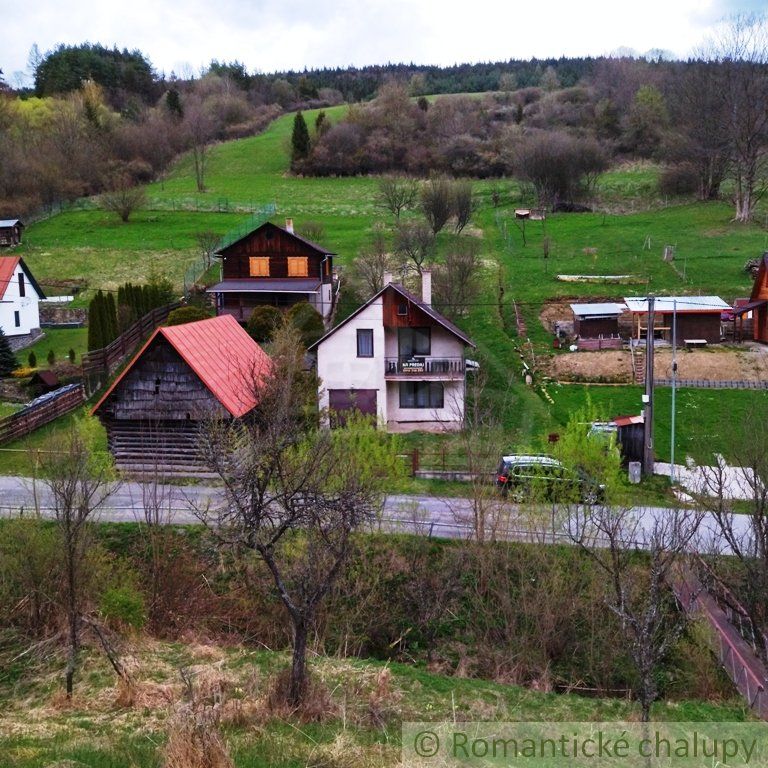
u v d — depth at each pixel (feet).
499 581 75.20
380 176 315.37
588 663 69.67
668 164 288.30
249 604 73.10
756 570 60.90
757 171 248.93
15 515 84.48
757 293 157.38
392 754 46.98
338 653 66.44
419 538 79.10
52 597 68.59
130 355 149.38
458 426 120.37
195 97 421.59
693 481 93.30
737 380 136.56
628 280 183.21
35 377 133.69
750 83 241.14
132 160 327.26
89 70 435.12
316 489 52.21
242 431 89.51
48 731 51.65
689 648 67.97
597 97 370.94
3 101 354.13
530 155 266.57
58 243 233.96
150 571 76.79
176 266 209.87
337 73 556.10
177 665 62.85
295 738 47.83
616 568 49.21
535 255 207.62
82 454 67.51
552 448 86.22
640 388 134.41
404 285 178.81
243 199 283.18
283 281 173.17
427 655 71.31
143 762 44.01
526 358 147.13
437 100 403.54
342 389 122.11
